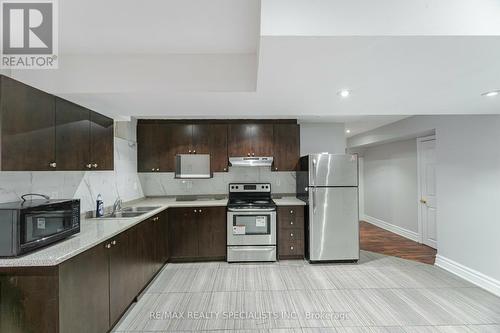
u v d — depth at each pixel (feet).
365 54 4.71
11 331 4.90
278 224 12.61
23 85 5.30
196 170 13.67
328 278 10.60
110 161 8.87
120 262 7.36
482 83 6.34
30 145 5.48
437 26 4.02
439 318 7.71
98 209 9.37
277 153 13.83
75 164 7.00
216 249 12.59
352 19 4.01
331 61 5.02
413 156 16.21
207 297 9.05
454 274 10.98
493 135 9.48
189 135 13.62
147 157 13.55
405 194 17.04
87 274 5.80
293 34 3.99
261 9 4.01
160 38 6.30
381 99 7.82
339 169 12.21
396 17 4.02
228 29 5.89
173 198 14.53
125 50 6.91
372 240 16.38
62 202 6.04
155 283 10.19
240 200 13.85
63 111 6.52
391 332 7.06
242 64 7.14
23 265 4.80
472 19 4.04
